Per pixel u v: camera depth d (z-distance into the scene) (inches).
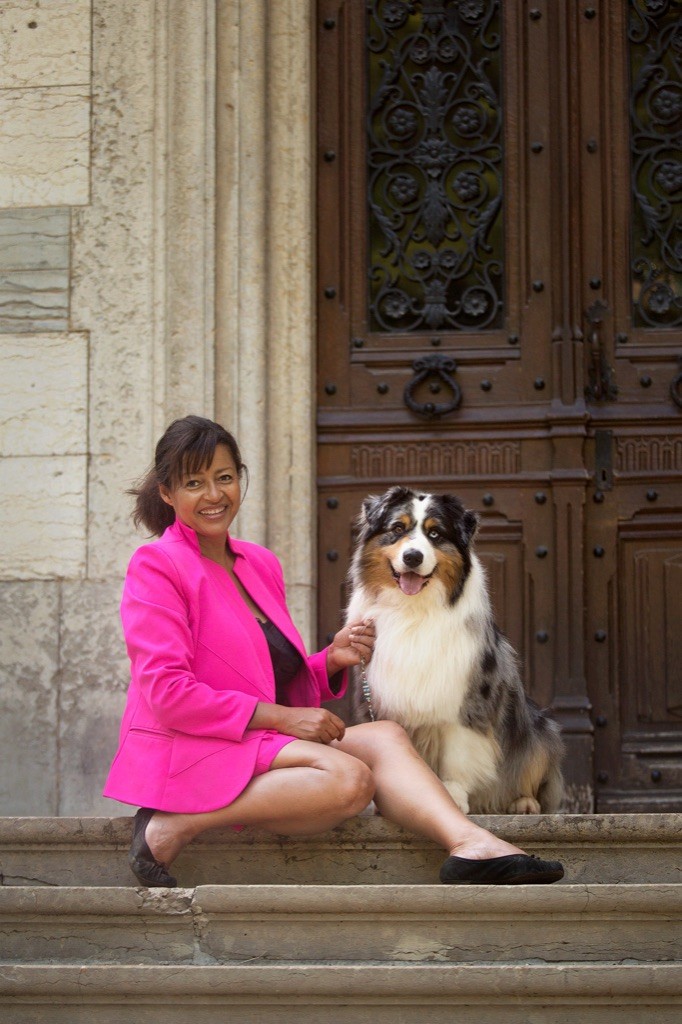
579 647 179.3
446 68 192.4
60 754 174.2
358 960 107.3
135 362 179.8
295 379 183.3
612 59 189.3
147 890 109.7
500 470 185.9
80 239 182.2
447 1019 102.7
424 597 136.7
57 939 110.5
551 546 182.7
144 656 116.5
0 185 183.9
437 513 138.6
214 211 181.3
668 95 189.0
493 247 190.7
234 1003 103.4
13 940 111.0
